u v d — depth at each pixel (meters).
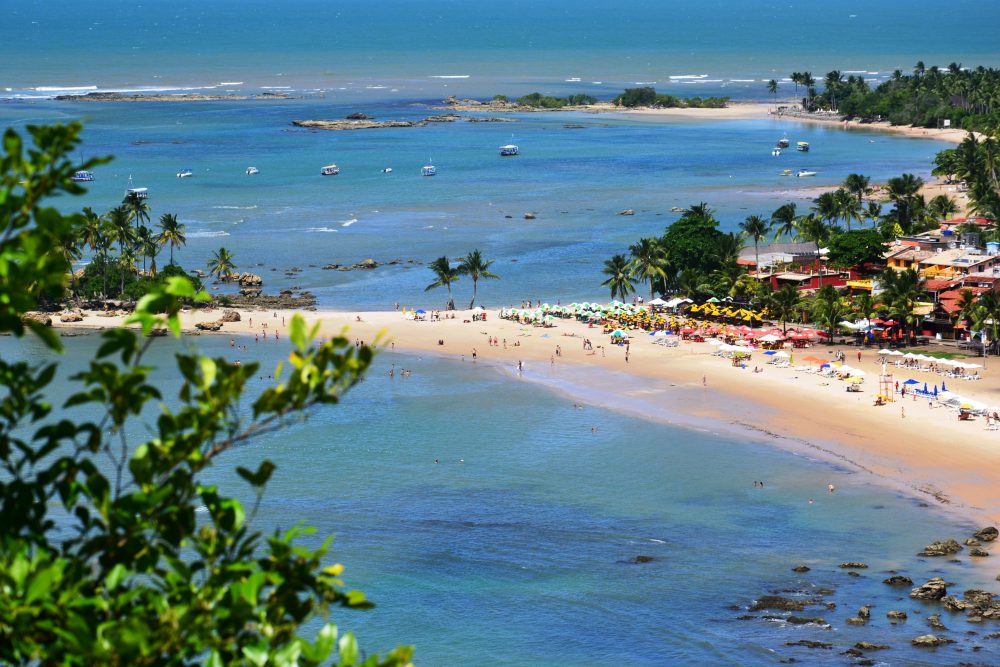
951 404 133.62
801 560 94.69
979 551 95.12
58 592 15.36
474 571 91.81
